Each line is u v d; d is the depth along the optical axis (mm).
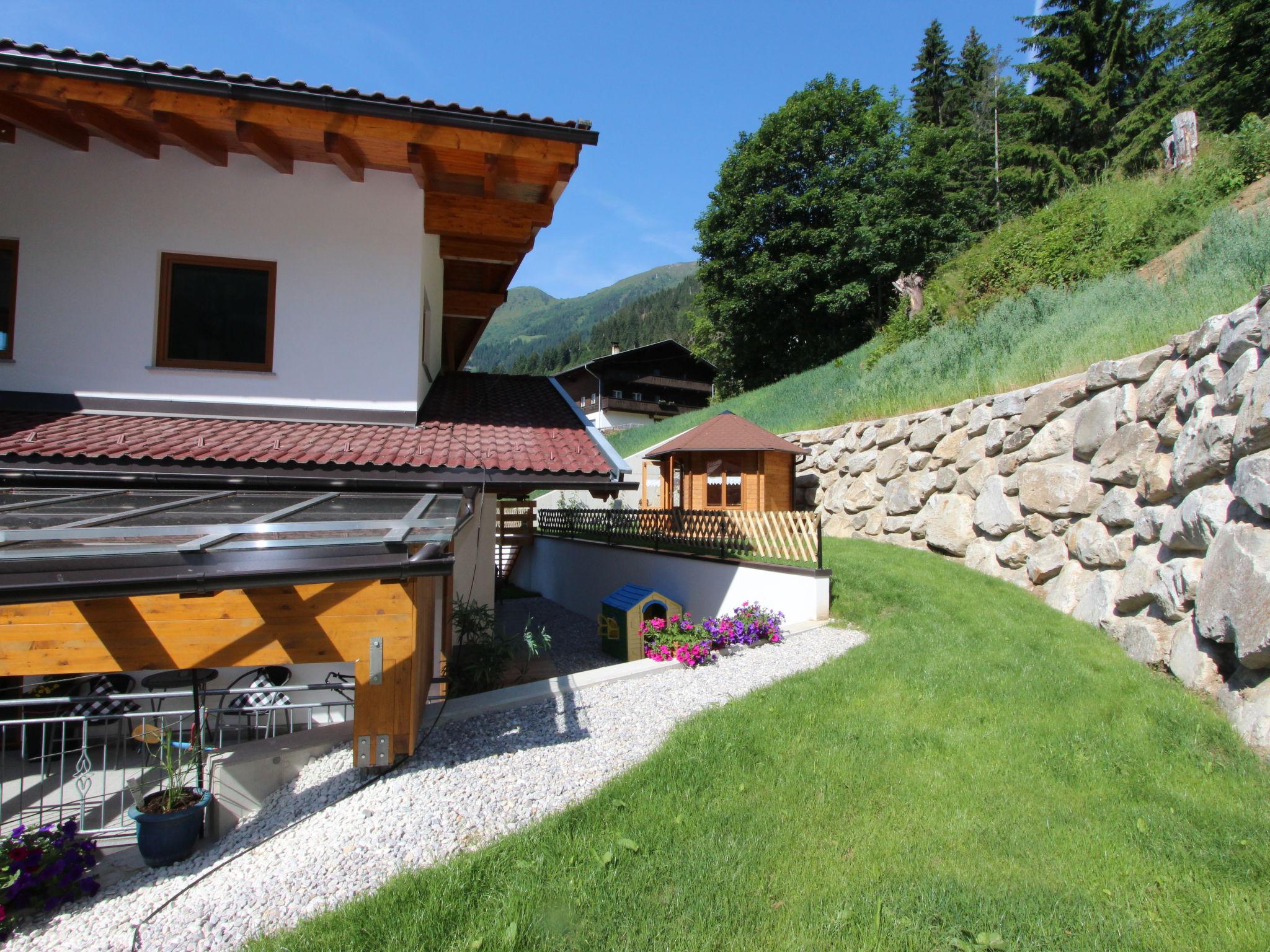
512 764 4988
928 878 3432
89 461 6055
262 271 7875
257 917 3480
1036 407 9492
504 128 7098
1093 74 32969
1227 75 23734
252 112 6676
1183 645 5941
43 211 7414
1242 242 9391
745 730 5332
